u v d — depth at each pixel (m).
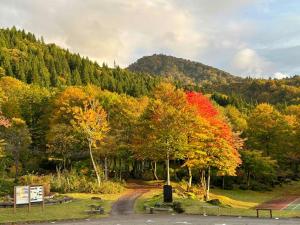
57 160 65.69
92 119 56.66
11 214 32.41
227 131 54.19
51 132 62.12
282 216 32.72
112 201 42.38
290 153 78.44
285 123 76.94
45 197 42.00
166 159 56.56
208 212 35.31
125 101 70.75
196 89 188.38
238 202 56.09
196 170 67.50
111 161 70.44
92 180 55.47
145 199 44.00
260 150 76.62
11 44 184.38
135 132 62.16
